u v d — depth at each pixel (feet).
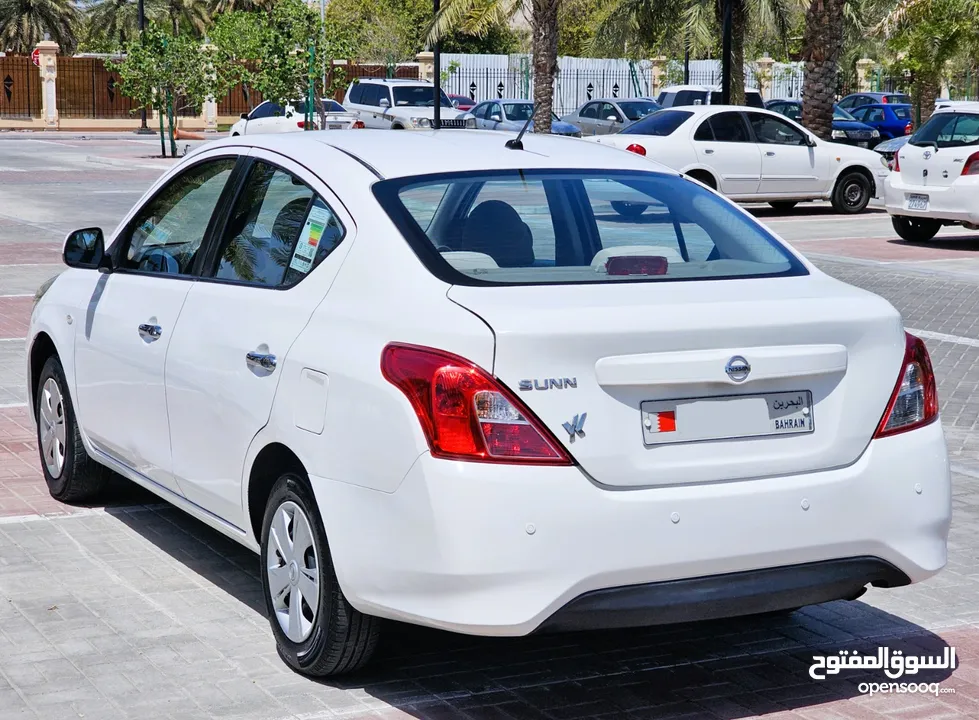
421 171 14.79
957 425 27.45
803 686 14.47
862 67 175.52
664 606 12.36
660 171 16.22
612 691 14.21
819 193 75.72
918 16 96.17
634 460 12.26
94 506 20.94
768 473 12.77
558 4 98.12
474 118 108.37
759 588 12.71
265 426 14.28
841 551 13.00
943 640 15.96
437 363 12.18
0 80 185.16
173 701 13.64
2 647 15.05
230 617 16.16
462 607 12.00
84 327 19.15
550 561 11.90
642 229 14.85
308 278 14.42
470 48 225.76
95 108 189.57
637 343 12.27
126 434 17.94
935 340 36.88
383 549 12.53
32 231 60.54
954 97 140.87
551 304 12.56
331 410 13.19
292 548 14.30
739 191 73.05
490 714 13.52
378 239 13.75
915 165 59.16
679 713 13.67
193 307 16.30
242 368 14.82
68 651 14.96
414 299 12.93
